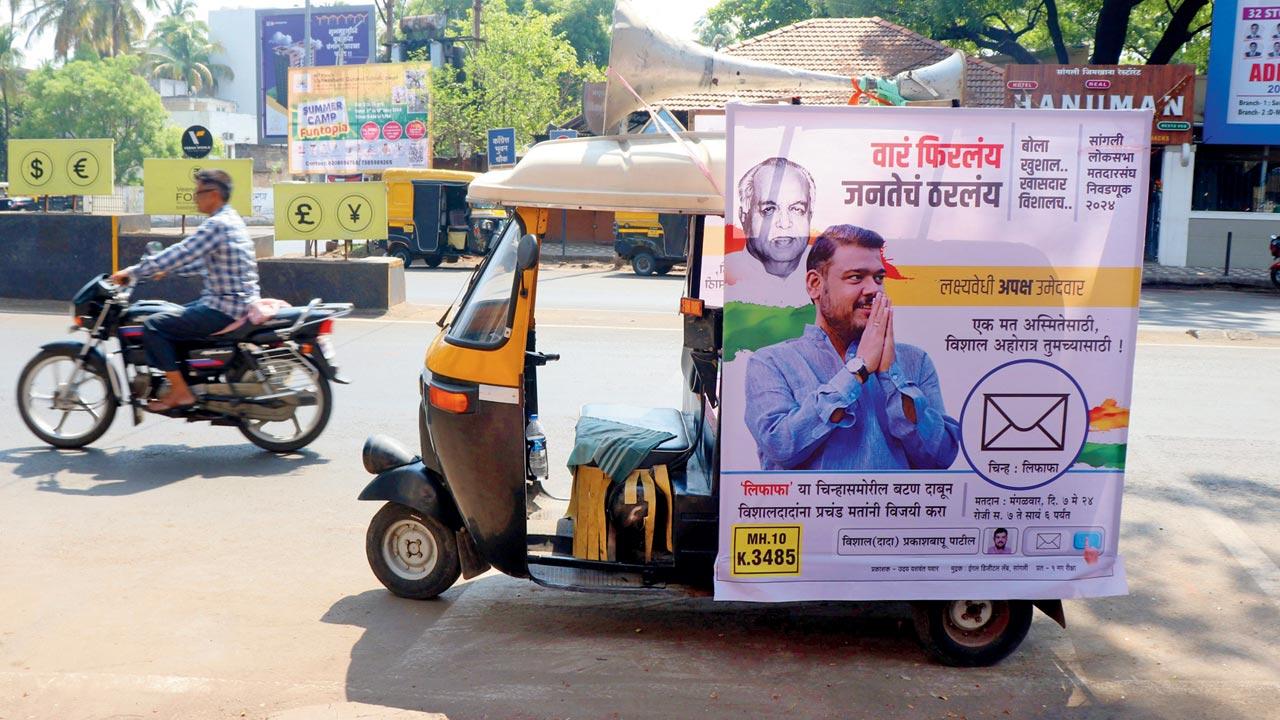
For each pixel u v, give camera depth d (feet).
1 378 31.73
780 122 12.66
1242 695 13.74
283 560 18.06
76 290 48.19
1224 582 17.81
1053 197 12.89
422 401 16.39
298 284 47.57
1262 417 29.94
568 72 145.07
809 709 13.10
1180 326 50.21
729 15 133.49
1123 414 13.30
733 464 13.26
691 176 13.80
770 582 13.44
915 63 90.07
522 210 14.75
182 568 17.58
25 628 15.10
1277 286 74.69
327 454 24.80
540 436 18.15
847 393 13.15
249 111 291.79
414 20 123.13
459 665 14.21
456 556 16.19
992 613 14.21
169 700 13.04
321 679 13.70
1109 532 13.60
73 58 222.07
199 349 23.90
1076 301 13.07
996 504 13.47
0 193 111.65
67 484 22.17
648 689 13.56
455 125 113.70
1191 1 86.17
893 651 14.96
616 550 15.25
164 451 24.93
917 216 12.87
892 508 13.41
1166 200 85.71
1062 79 79.97
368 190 48.32
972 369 13.16
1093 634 15.69
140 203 83.61
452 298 58.85
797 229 12.82
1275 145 83.82
